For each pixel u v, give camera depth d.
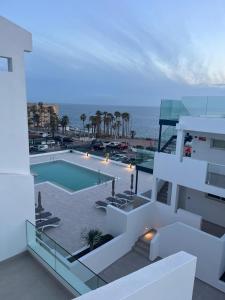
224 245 9.44
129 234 11.49
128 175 23.02
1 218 6.60
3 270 6.37
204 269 9.93
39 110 73.56
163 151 14.64
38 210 13.91
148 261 11.02
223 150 11.91
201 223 11.34
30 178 7.11
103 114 70.56
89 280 5.20
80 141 46.47
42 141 40.56
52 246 6.12
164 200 13.49
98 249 10.15
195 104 12.12
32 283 5.91
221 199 12.16
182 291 3.24
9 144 6.79
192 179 11.02
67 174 24.42
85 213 14.72
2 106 6.52
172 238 10.88
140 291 2.59
